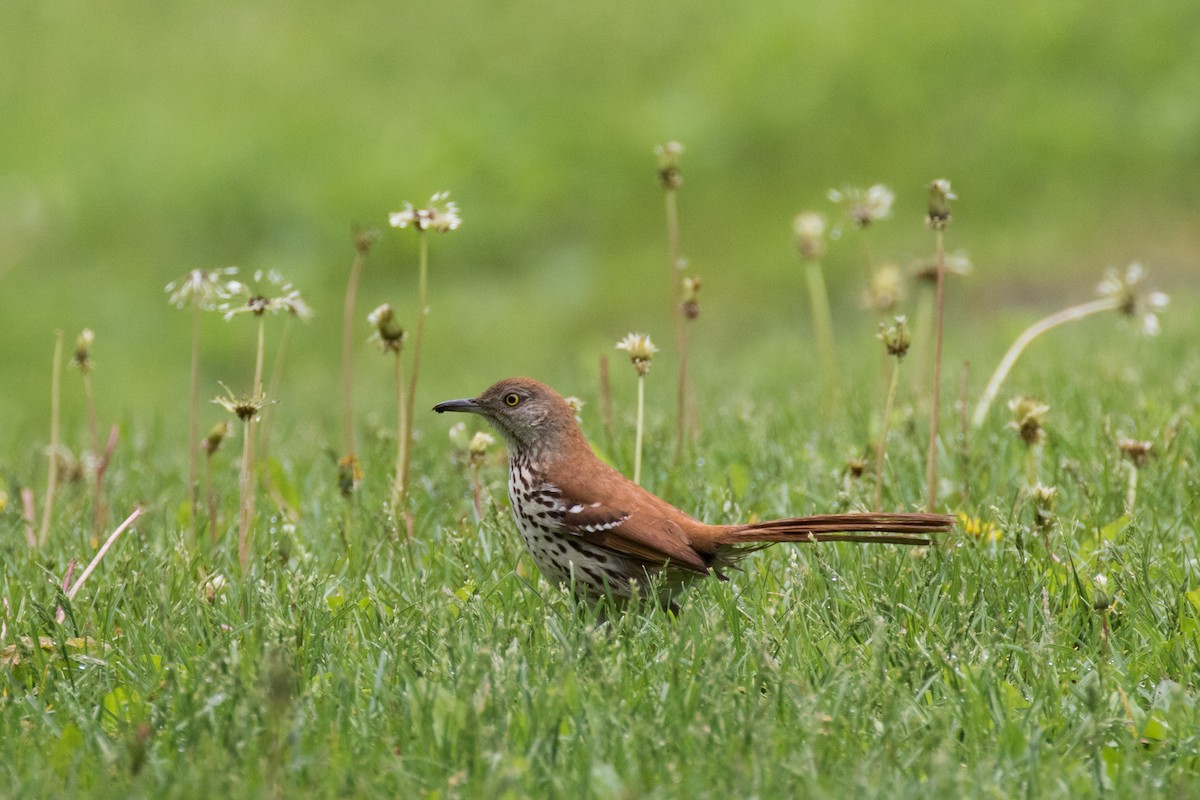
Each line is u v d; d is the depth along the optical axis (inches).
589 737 230.7
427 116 1176.8
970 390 505.7
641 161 1099.9
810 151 1080.2
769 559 323.9
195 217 1098.7
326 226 1069.1
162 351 968.9
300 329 976.3
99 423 748.0
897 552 309.1
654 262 1001.5
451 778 221.0
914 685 251.6
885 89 1108.5
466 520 358.3
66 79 1304.1
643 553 300.5
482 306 984.9
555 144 1122.0
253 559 334.3
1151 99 1060.5
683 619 270.7
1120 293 405.7
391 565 323.3
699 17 1250.6
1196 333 599.2
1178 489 352.5
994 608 285.4
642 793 213.5
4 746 231.5
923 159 1047.0
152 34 1376.7
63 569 329.7
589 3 1307.8
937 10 1154.0
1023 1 1146.7
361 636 276.8
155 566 317.1
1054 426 408.2
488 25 1309.1
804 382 578.9
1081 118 1048.8
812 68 1133.7
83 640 276.8
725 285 957.2
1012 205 997.2
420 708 235.0
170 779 217.3
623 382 611.2
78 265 1060.5
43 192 1130.0
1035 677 253.1
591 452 317.1
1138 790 213.9
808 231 506.9
